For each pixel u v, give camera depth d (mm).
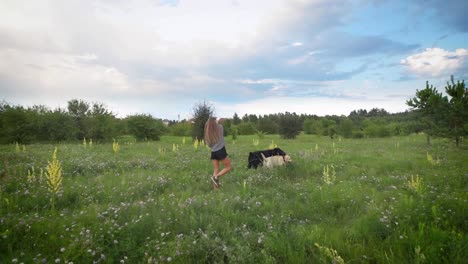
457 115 15836
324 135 45500
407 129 43344
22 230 3799
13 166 8984
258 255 3309
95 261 3207
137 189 6582
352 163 10773
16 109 27328
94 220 4309
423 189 5797
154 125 34844
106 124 28984
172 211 4809
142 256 3375
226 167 7137
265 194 6250
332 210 5199
